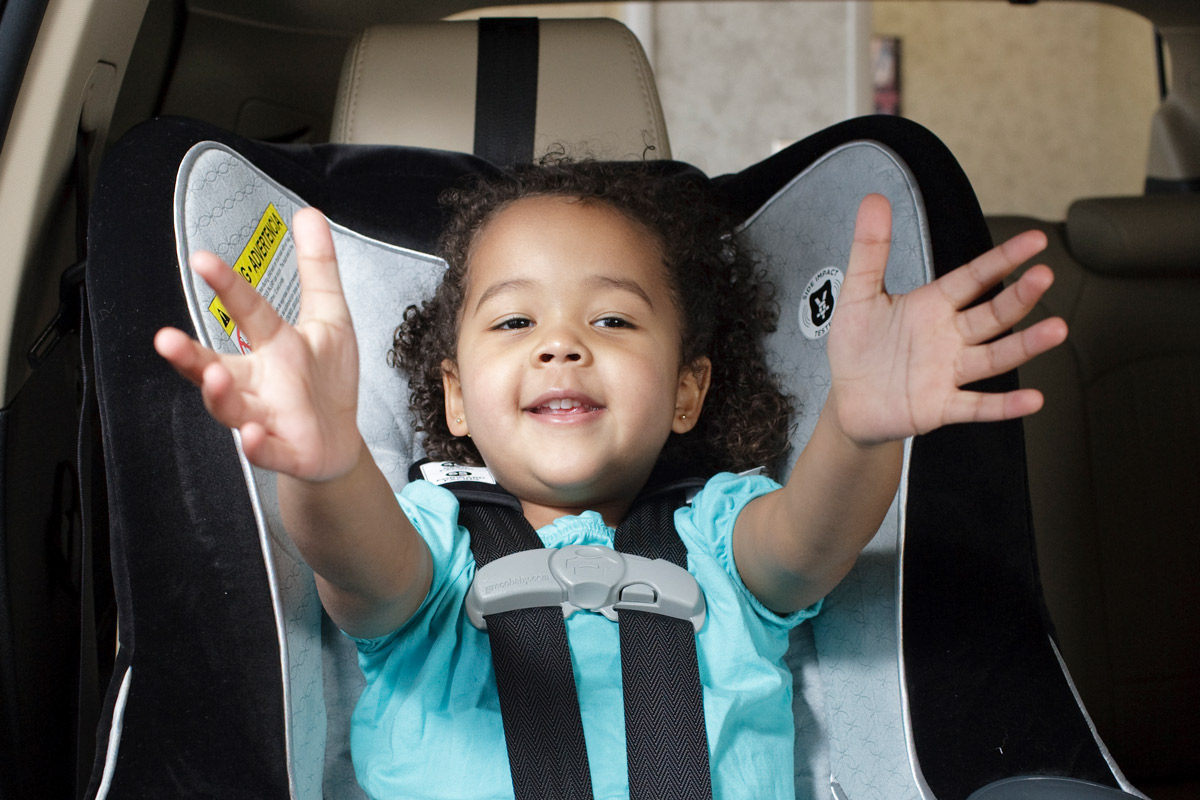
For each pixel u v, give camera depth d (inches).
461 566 35.7
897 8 233.0
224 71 62.3
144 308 31.9
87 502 34.4
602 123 48.8
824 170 42.1
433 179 44.9
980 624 33.9
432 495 37.9
